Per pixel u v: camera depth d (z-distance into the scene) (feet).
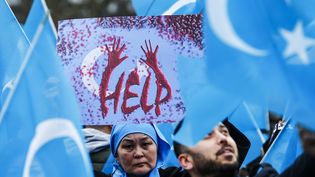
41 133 16.43
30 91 16.53
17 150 16.58
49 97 16.47
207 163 20.49
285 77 15.12
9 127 16.65
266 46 15.43
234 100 16.08
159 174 25.77
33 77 16.52
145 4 27.91
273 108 15.15
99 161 27.91
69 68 24.18
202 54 23.35
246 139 23.98
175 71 23.45
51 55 16.52
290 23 15.57
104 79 23.90
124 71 23.76
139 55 23.72
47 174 16.35
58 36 24.29
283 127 23.29
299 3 15.71
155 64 23.57
